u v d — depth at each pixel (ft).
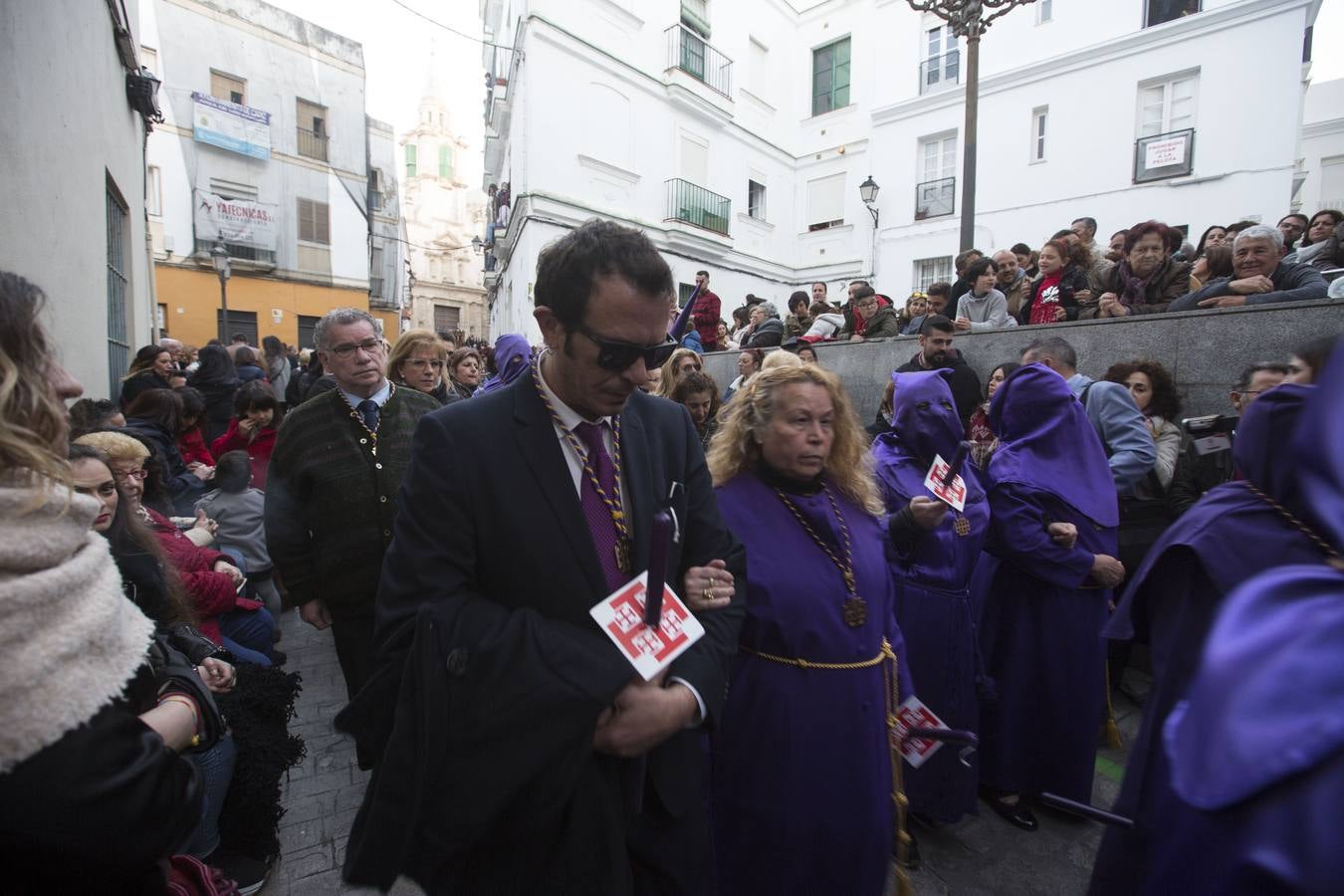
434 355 11.18
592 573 3.94
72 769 2.43
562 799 3.47
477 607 3.69
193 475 13.30
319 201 69.92
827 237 52.06
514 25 40.55
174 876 4.44
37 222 10.52
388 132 88.22
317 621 8.32
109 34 16.47
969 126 20.85
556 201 38.06
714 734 4.07
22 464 2.52
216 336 63.16
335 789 8.44
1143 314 14.78
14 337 2.62
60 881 2.58
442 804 3.45
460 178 155.63
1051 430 8.14
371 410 8.26
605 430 4.36
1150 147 35.17
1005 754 7.91
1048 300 17.17
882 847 5.23
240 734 6.79
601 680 3.50
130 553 6.08
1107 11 36.27
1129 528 10.53
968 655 7.37
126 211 20.80
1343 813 1.96
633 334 3.64
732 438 5.89
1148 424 11.00
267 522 8.13
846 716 5.13
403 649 3.79
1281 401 4.40
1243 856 2.13
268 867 6.98
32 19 10.31
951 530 7.43
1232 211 33.19
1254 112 32.48
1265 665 2.29
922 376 7.94
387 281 89.25
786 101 53.01
